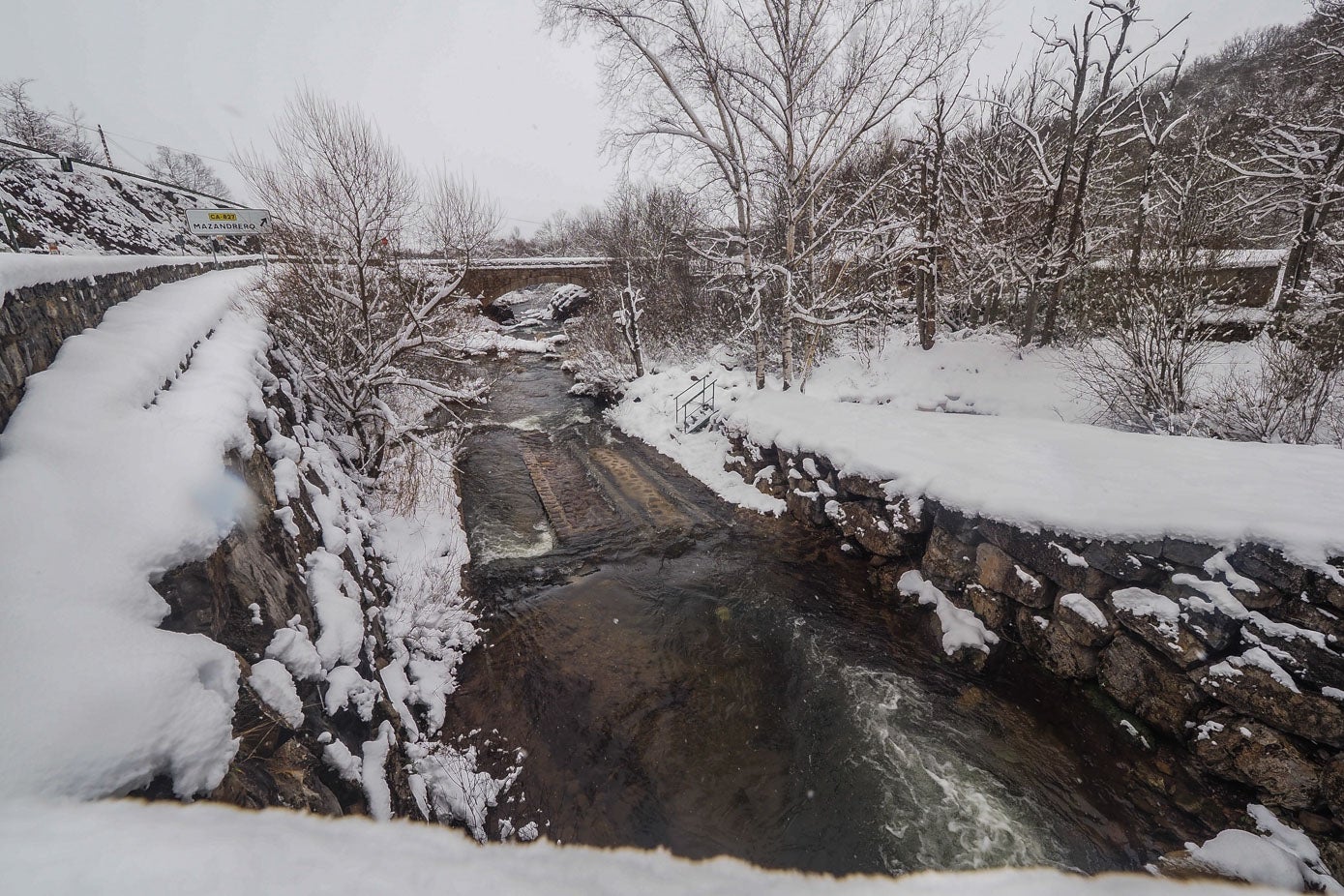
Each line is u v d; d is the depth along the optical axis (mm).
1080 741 5848
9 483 3311
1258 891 4320
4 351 4090
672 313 22188
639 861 4988
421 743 5918
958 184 15148
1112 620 5934
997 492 7250
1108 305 11430
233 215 11688
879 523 8961
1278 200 11070
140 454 4074
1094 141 10781
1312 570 4656
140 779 2420
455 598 8609
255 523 4836
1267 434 7766
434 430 15047
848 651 7484
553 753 6168
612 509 12148
